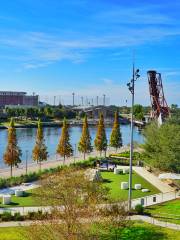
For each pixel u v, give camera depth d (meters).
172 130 94.62
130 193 64.31
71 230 35.59
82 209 37.16
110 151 149.50
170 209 67.00
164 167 94.12
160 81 178.25
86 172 53.34
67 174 40.94
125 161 118.38
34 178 88.88
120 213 45.38
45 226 36.44
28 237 38.25
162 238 51.47
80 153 144.25
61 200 37.62
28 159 131.00
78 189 38.56
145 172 102.50
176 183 86.50
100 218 39.47
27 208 64.75
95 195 39.91
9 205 67.31
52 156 139.88
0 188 80.69
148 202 71.62
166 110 180.75
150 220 59.78
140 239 50.72
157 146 98.62
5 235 50.53
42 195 42.53
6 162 95.50
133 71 71.00
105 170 104.00
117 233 44.31
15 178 86.62
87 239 35.72
